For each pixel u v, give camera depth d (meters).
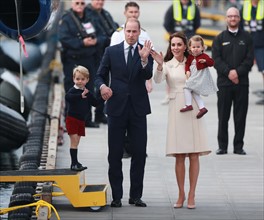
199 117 29.86
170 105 30.00
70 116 29.67
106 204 30.31
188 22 49.09
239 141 38.62
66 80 41.81
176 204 30.41
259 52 50.09
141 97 29.67
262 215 29.70
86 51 41.31
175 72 29.94
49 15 27.81
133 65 29.39
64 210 29.58
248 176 35.12
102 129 43.47
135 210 29.86
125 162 36.34
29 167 35.66
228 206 30.81
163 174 35.28
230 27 37.47
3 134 40.97
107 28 42.19
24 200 29.94
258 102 51.03
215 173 35.50
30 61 63.22
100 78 29.70
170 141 29.86
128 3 35.88
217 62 37.41
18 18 27.22
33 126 43.53
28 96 50.12
